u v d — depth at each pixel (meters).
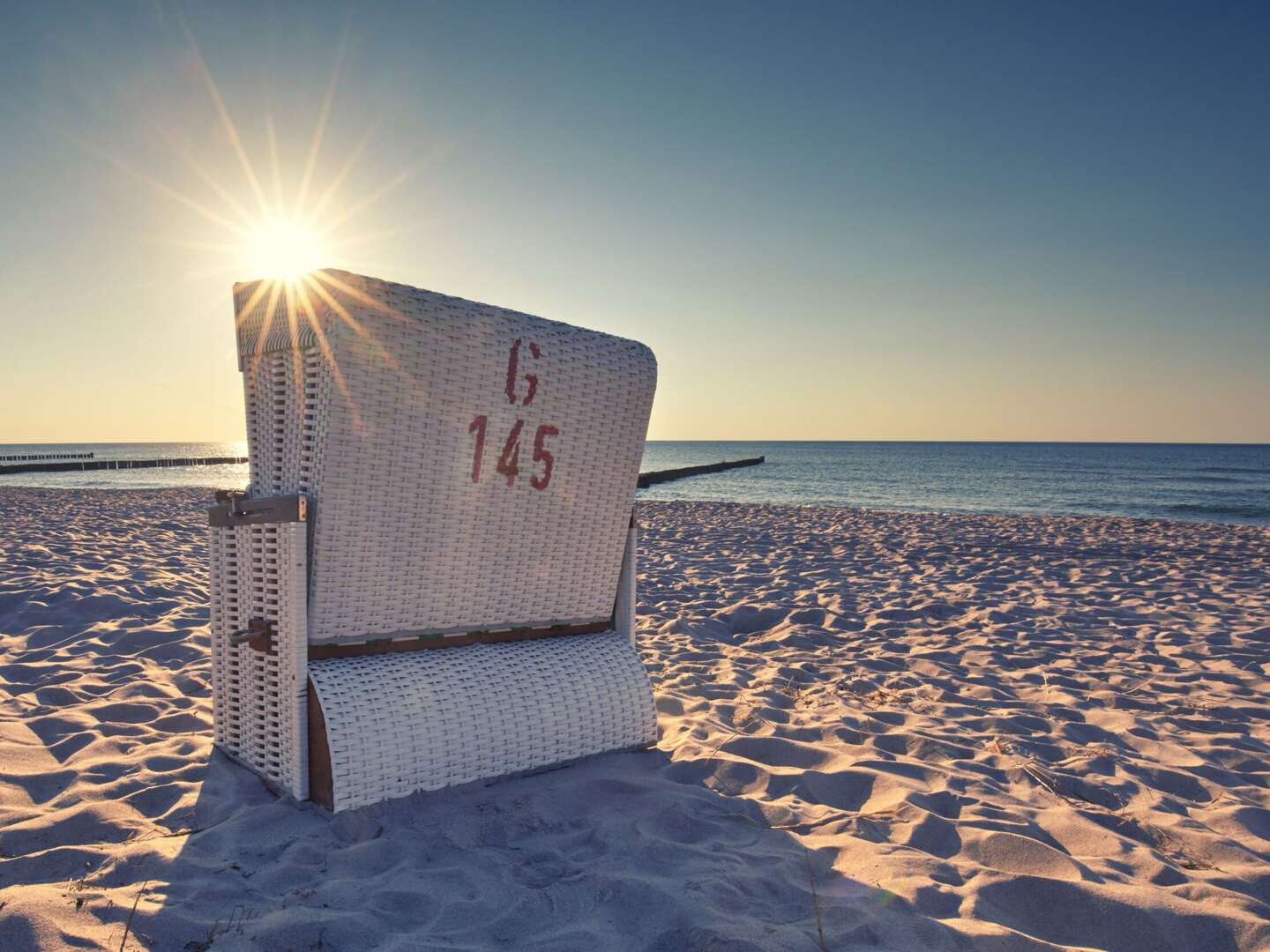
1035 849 2.17
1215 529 13.60
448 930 1.72
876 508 22.02
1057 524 14.36
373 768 2.23
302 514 2.24
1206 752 3.17
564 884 1.92
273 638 2.39
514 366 2.52
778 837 2.23
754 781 2.65
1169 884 2.07
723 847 2.16
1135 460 70.19
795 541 10.91
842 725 3.26
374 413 2.27
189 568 7.27
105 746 2.77
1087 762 2.96
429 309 2.32
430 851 2.09
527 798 2.41
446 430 2.42
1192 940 1.82
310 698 2.29
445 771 2.37
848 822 2.34
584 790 2.50
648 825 2.27
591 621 2.98
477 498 2.54
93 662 3.90
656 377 2.91
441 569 2.52
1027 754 3.05
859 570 8.24
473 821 2.25
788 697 3.74
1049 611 6.13
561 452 2.70
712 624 5.50
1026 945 1.72
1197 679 4.31
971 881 2.00
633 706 2.81
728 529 12.77
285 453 2.44
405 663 2.47
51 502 16.75
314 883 1.90
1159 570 8.43
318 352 2.23
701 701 3.58
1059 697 3.89
